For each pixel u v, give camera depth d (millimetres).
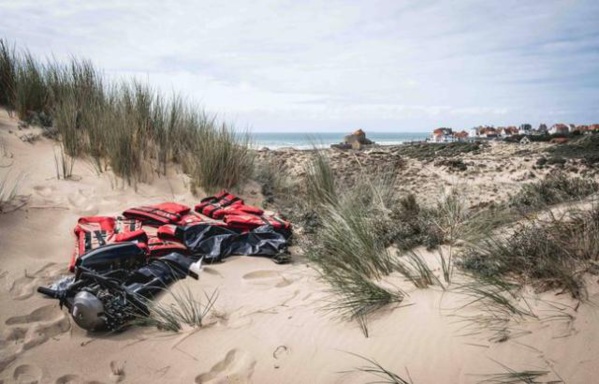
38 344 2766
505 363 2152
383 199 5812
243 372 2531
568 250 2908
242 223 4840
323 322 2955
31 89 6742
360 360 2477
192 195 5941
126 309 2992
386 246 4148
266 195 6566
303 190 6762
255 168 7219
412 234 4223
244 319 3090
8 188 4836
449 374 2195
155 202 5496
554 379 1977
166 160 6480
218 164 6250
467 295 2836
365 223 4363
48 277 3557
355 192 6020
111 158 5801
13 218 4285
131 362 2639
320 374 2426
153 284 3441
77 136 6152
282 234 4832
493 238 3611
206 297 3412
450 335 2484
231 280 3768
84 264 3387
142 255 3727
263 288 3625
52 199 4891
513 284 2760
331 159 9375
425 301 2914
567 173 9844
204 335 2900
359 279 3264
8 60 6996
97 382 2461
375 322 2822
